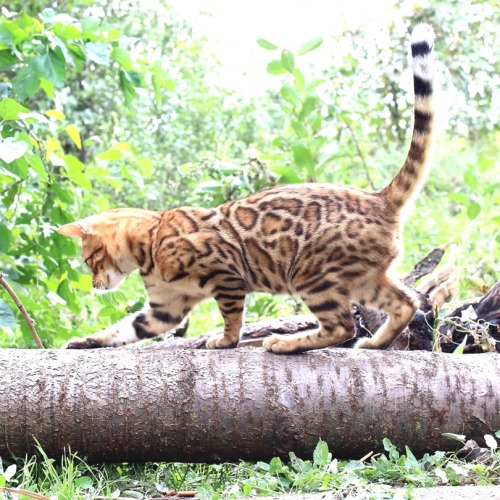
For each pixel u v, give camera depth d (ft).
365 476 5.63
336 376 5.85
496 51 12.25
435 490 5.35
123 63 7.44
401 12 12.57
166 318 6.71
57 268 7.61
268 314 8.29
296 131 8.82
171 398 5.74
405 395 5.84
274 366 5.85
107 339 6.63
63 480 5.52
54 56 7.02
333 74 11.26
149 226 6.53
